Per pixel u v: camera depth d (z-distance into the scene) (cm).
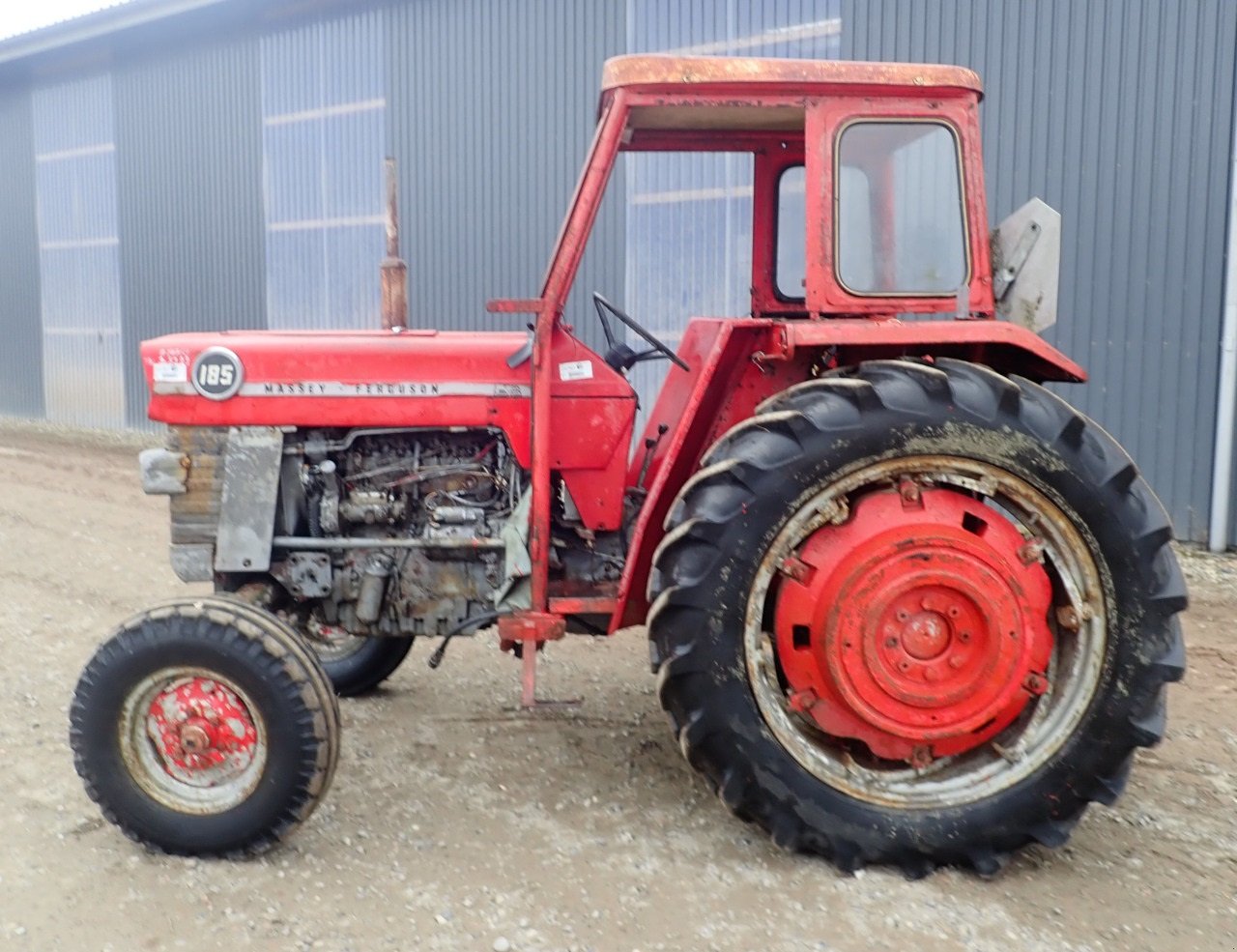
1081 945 260
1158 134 712
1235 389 694
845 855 291
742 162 888
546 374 318
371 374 345
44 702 416
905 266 310
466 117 1079
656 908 275
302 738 290
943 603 289
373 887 285
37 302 1565
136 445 1271
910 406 283
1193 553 704
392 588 350
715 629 283
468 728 399
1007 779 293
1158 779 359
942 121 305
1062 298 757
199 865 295
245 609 297
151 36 1338
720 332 306
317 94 1198
